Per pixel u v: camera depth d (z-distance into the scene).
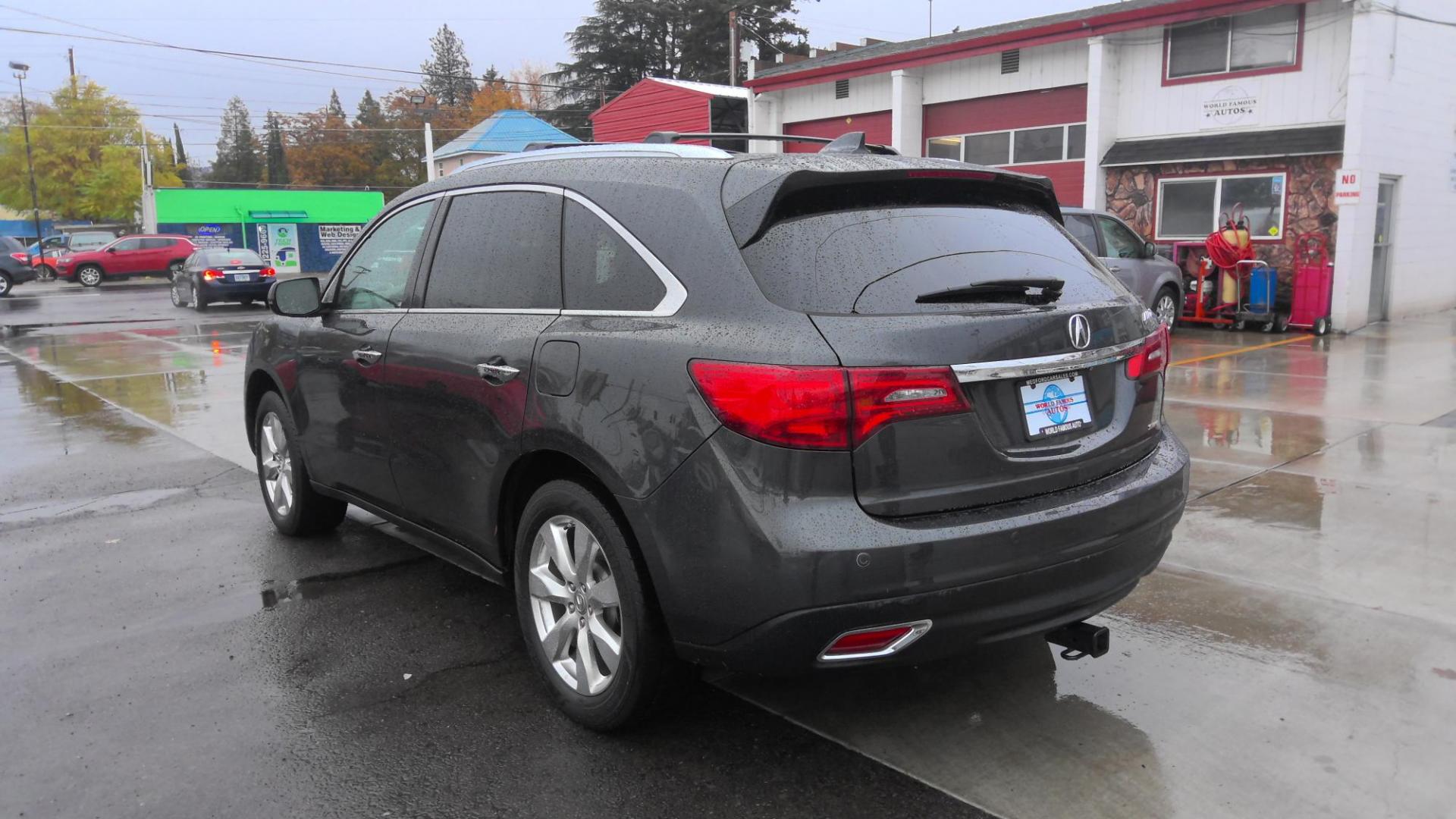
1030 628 2.88
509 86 74.31
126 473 6.94
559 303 3.35
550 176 3.58
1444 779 2.92
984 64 19.47
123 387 11.27
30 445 7.96
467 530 3.77
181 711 3.43
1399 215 15.72
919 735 3.22
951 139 20.39
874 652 2.69
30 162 50.72
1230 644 3.87
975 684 3.57
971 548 2.67
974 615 2.73
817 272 2.77
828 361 2.59
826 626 2.61
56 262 39.69
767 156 3.15
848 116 22.31
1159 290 13.64
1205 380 10.30
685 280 2.94
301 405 4.85
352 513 5.90
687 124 27.89
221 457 7.47
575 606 3.30
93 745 3.20
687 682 3.15
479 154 37.81
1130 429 3.23
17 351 15.46
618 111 30.31
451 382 3.65
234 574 4.82
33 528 5.62
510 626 4.17
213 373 12.45
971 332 2.73
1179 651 3.81
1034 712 3.36
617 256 3.18
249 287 24.84
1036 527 2.78
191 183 71.00
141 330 19.28
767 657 2.72
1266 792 2.87
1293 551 4.91
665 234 3.04
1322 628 3.99
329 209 51.16
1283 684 3.53
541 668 3.42
